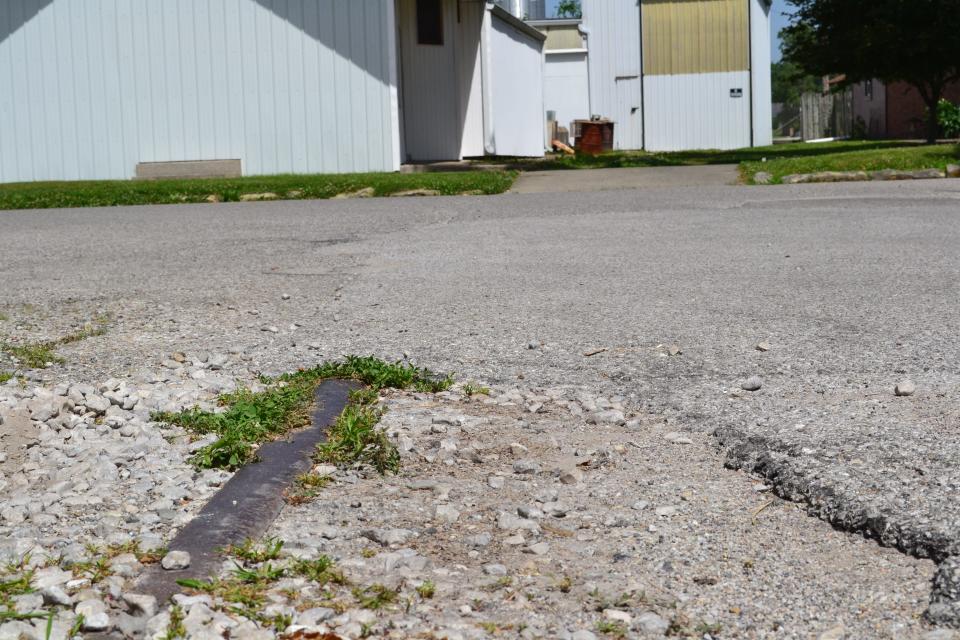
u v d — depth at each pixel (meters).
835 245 6.97
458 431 3.34
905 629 2.00
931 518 2.39
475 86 21.23
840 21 26.88
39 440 3.31
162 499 2.74
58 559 2.35
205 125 18.27
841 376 3.73
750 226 8.23
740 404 3.45
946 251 6.54
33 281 6.46
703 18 31.22
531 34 24.25
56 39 18.17
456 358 4.20
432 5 20.48
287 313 5.23
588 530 2.55
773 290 5.42
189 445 3.18
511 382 3.86
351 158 18.16
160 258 7.45
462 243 7.79
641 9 31.50
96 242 8.57
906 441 2.92
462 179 13.66
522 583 2.25
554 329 4.66
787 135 64.25
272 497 2.73
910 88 32.84
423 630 2.02
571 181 13.99
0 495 2.84
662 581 2.25
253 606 2.09
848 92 43.22
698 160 20.67
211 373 4.07
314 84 18.08
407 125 20.25
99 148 18.36
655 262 6.50
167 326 4.96
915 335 4.30
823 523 2.53
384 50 17.89
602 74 32.06
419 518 2.65
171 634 1.95
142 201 13.09
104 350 4.48
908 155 13.72
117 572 2.26
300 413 3.43
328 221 9.83
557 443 3.19
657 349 4.23
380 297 5.60
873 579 2.21
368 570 2.31
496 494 2.81
